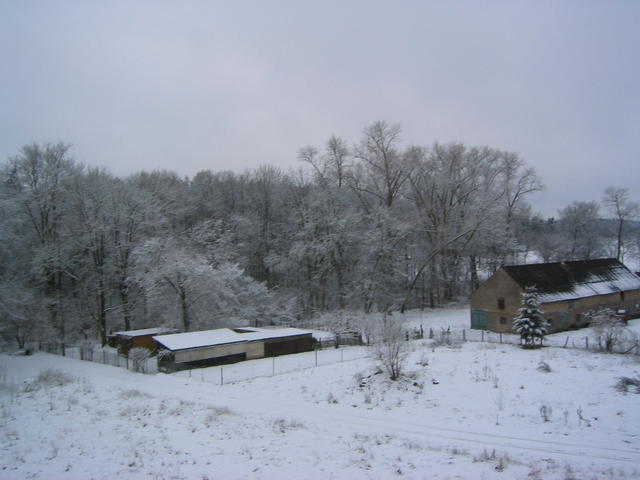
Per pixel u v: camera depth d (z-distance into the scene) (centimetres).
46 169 4406
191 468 1323
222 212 6125
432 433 1562
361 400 1997
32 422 1827
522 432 1537
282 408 1920
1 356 3703
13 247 3753
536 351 2784
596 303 4175
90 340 4631
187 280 4138
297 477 1235
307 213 5259
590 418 1630
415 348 3047
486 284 4097
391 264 5206
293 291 5597
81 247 4566
